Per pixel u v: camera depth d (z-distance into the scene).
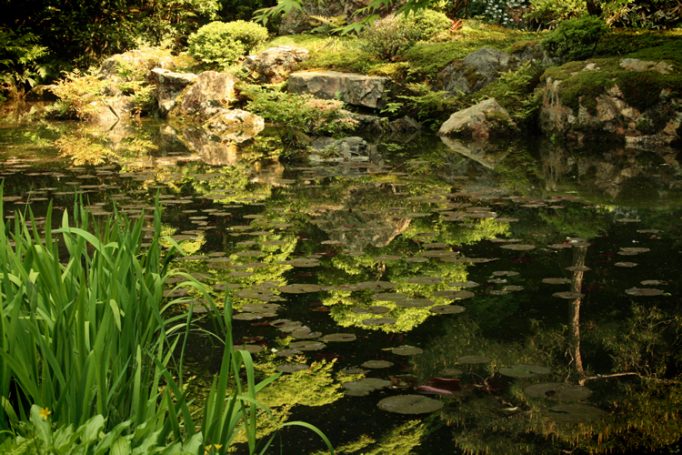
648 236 5.07
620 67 10.98
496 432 2.39
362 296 3.83
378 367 2.93
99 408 1.84
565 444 2.32
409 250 4.80
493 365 2.96
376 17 4.67
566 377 2.84
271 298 3.78
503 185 7.31
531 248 4.77
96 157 9.55
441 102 12.86
